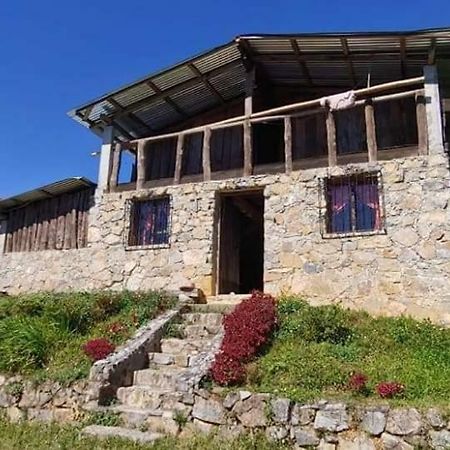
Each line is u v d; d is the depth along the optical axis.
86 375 7.50
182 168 12.95
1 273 14.53
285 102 13.76
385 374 6.82
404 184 10.29
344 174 10.88
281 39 11.23
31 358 8.29
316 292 10.42
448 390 6.24
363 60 11.61
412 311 9.58
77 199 14.01
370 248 10.21
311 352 7.59
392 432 5.56
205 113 14.41
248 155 12.03
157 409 6.82
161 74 12.27
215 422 6.33
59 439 6.35
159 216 12.81
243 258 15.71
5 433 6.80
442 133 10.31
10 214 15.23
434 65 10.79
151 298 10.66
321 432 5.83
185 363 8.11
